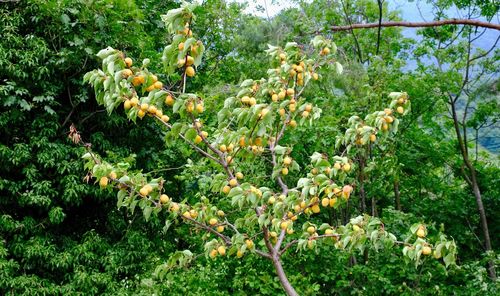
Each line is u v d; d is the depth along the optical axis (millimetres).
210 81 13023
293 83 3732
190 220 3355
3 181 7574
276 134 3865
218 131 3500
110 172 3062
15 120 7719
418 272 6672
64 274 8156
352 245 3213
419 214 9172
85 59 8219
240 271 6480
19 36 7770
